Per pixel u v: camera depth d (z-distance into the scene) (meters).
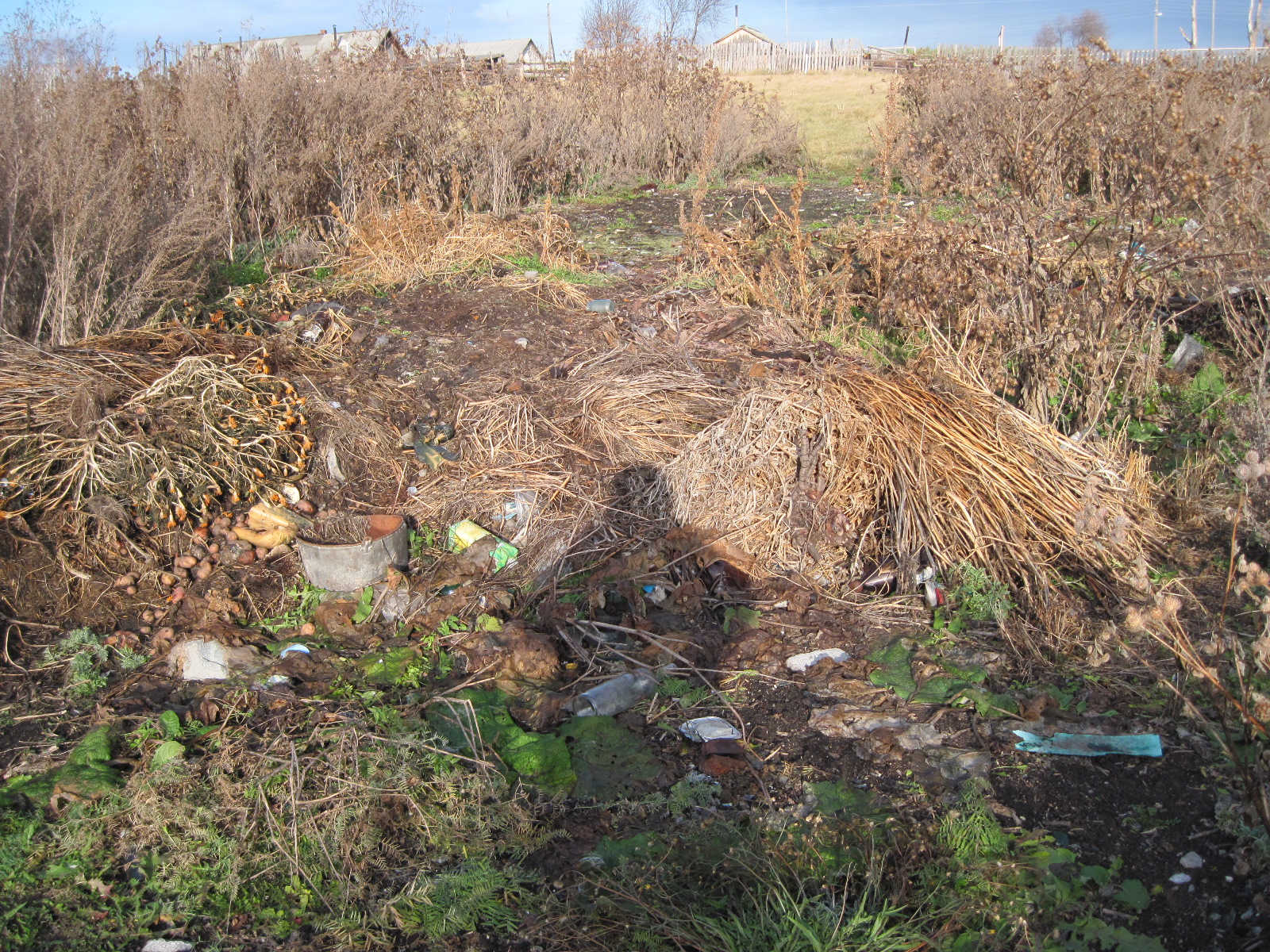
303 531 4.28
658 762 3.15
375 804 2.82
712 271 7.41
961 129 10.70
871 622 3.92
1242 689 2.75
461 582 4.11
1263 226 6.31
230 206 7.96
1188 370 5.79
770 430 4.53
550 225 8.09
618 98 13.63
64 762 3.04
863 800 2.92
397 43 11.41
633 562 4.21
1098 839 2.73
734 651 3.76
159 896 2.59
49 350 4.93
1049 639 3.66
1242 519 4.11
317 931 2.50
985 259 5.44
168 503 4.21
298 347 5.67
